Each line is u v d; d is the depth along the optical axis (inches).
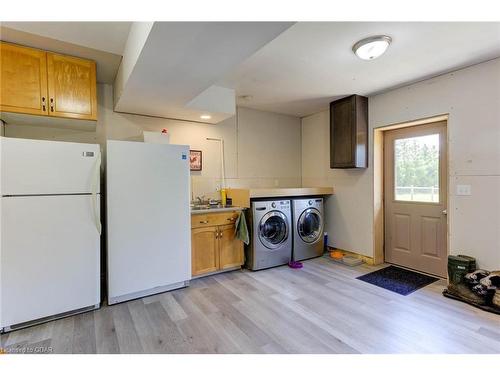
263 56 99.0
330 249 178.2
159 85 97.0
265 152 183.2
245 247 146.4
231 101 135.4
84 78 103.5
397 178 147.5
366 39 86.2
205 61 78.8
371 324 86.6
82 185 94.5
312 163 192.4
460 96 111.8
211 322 88.5
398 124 135.8
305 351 72.9
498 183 102.0
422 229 136.4
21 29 82.4
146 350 73.9
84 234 94.9
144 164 107.8
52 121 105.9
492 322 87.1
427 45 91.0
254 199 145.3
